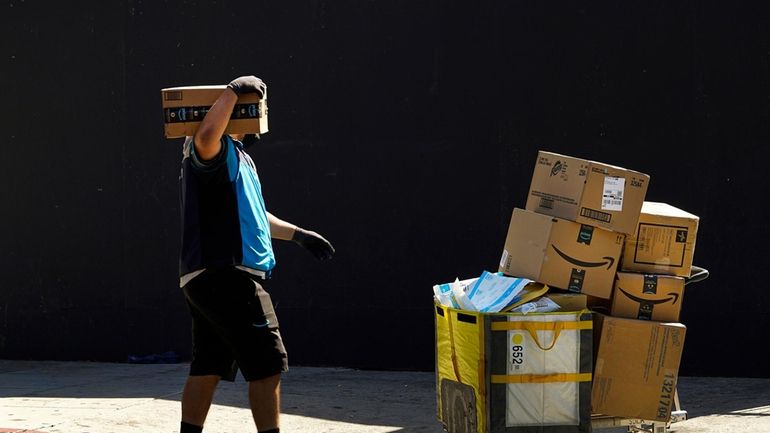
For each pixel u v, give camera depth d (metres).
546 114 14.49
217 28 15.82
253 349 8.76
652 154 14.13
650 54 14.10
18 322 16.81
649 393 9.41
